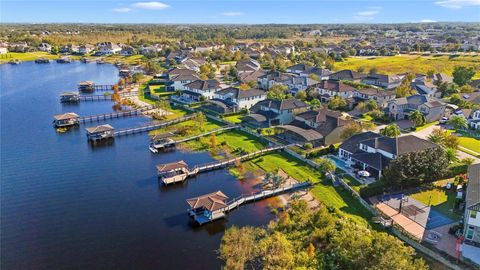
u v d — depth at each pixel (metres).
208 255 48.03
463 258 42.47
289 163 74.38
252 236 47.12
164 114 111.38
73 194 64.12
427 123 99.12
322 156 75.88
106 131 92.50
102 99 133.62
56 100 132.50
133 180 69.50
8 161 78.00
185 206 60.28
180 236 52.12
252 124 98.88
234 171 72.94
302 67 168.38
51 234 52.50
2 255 47.94
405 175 58.09
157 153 82.75
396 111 101.88
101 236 52.06
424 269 35.62
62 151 84.12
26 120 107.75
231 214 57.72
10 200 61.88
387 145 68.50
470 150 78.19
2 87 153.75
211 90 128.75
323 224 48.56
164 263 46.50
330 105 111.69
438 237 47.06
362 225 49.72
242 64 182.25
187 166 72.31
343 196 59.72
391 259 34.81
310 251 42.69
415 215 52.47
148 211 58.66
